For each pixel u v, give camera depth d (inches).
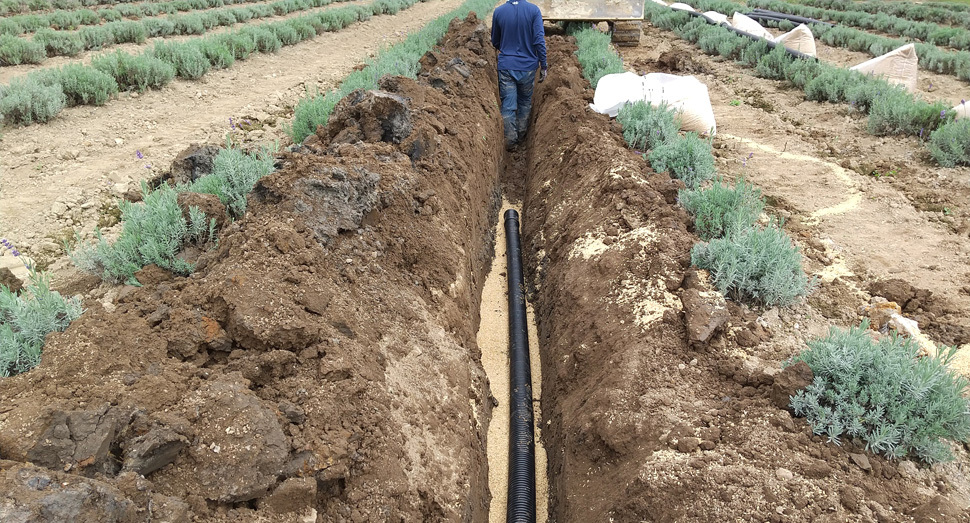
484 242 280.7
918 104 328.5
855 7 922.7
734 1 1066.1
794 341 167.3
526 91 405.7
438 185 230.4
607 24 618.2
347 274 156.9
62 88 353.1
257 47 558.9
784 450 129.9
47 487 79.0
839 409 133.0
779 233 193.8
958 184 264.8
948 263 207.6
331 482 112.0
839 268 205.5
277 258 142.8
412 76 395.9
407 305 171.8
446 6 1080.8
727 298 181.6
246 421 105.0
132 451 95.5
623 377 160.7
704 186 255.0
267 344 125.0
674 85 349.4
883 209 247.4
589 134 289.6
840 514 115.1
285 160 188.9
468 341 201.5
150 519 88.4
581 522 144.7
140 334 120.7
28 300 140.7
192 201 174.1
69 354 112.0
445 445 148.5
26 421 93.4
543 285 252.8
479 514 155.6
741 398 146.5
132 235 167.8
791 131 343.6
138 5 779.4
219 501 98.2
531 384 215.6
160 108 371.9
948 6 877.2
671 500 126.3
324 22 723.4
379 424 127.2
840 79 395.2
